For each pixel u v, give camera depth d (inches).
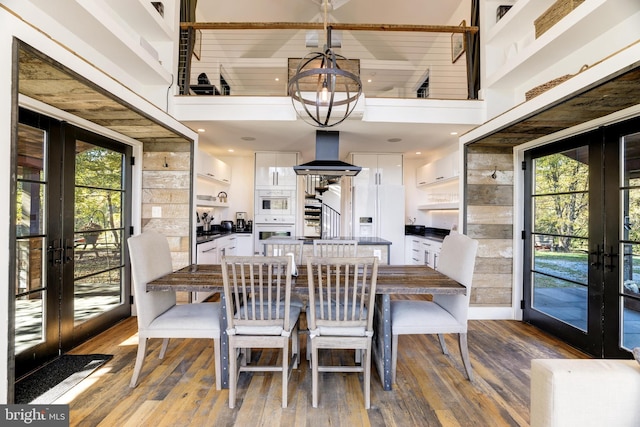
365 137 173.5
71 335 104.3
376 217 209.2
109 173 124.2
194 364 94.6
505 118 108.3
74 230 106.4
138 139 135.9
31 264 90.8
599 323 98.0
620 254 92.0
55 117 97.1
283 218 216.1
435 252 176.1
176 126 125.0
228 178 232.2
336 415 71.4
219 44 235.6
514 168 137.9
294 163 217.2
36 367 90.8
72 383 83.3
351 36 241.6
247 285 80.4
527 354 102.7
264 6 210.1
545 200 124.4
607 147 95.5
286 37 242.7
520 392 80.8
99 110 96.3
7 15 53.5
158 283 82.1
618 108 88.0
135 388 81.4
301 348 107.7
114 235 127.3
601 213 97.6
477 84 150.3
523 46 136.6
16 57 54.9
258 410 72.9
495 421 69.5
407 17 204.1
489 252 138.6
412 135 168.6
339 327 74.9
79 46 102.7
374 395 79.4
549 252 121.6
